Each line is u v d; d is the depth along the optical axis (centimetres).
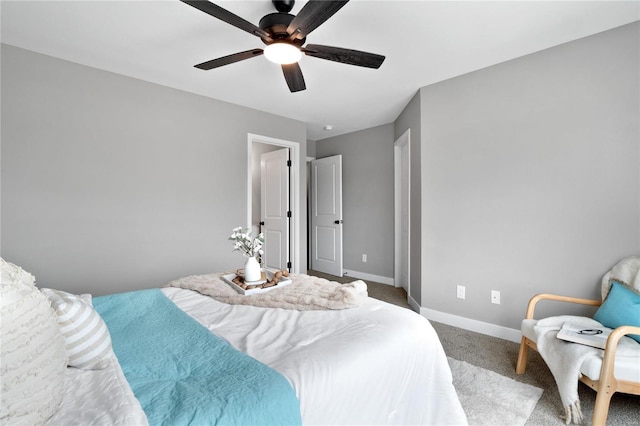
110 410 74
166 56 239
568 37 215
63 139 243
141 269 284
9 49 222
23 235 228
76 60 246
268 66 256
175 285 201
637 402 171
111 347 107
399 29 202
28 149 229
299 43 170
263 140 379
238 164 354
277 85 297
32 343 70
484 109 262
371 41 217
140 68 260
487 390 182
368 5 177
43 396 70
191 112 315
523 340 199
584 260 218
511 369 207
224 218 342
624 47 201
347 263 496
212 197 332
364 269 471
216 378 92
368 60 181
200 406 77
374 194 454
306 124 438
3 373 63
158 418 74
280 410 82
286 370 95
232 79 284
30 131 230
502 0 174
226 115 343
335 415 95
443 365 139
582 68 216
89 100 255
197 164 320
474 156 269
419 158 310
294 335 123
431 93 296
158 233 294
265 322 138
